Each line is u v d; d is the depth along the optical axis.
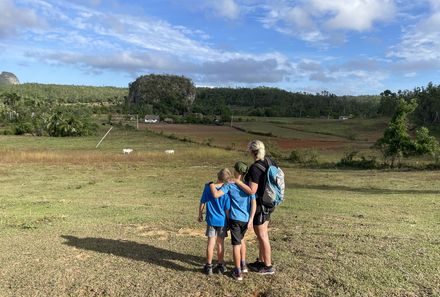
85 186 21.17
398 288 5.78
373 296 5.58
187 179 25.36
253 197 6.06
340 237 8.59
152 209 12.72
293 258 7.03
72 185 21.64
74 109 118.44
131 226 9.86
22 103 119.94
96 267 6.64
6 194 17.64
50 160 38.44
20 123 90.06
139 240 8.35
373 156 40.81
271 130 89.50
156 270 6.50
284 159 43.91
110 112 147.38
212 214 6.22
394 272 6.34
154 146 59.16
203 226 9.95
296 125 101.00
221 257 6.37
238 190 6.12
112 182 23.38
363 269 6.45
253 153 6.16
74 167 33.72
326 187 21.59
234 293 5.73
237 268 6.11
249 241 8.38
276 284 5.93
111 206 13.38
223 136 76.75
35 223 10.17
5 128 94.25
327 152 52.38
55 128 82.81
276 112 143.25
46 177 26.09
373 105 159.25
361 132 87.69
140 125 108.62
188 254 7.34
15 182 23.11
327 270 6.42
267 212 6.21
